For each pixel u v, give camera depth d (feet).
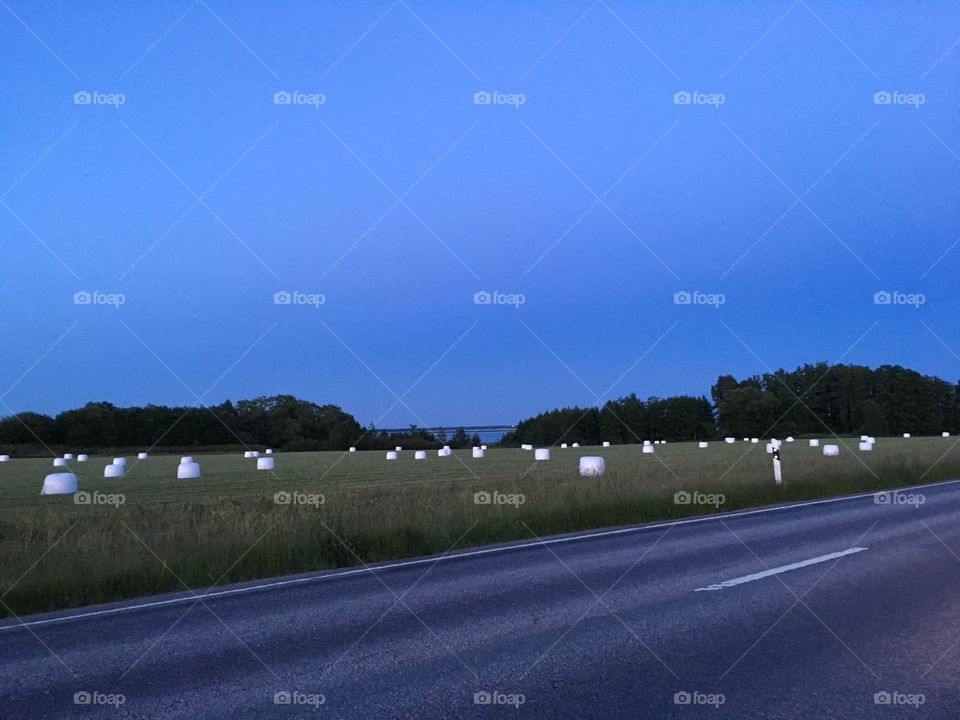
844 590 26.76
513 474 105.40
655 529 45.75
